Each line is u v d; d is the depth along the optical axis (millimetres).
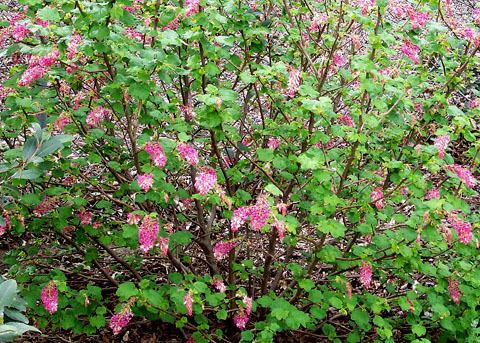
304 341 3521
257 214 2498
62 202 3602
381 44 2904
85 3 2594
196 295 2830
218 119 2576
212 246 3775
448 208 2633
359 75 2795
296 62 3812
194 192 3566
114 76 2900
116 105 2961
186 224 4137
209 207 3994
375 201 2938
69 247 3871
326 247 3051
